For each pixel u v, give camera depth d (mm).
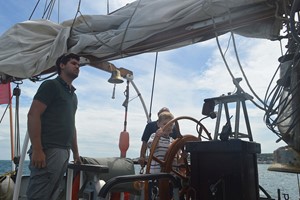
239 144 1872
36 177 2404
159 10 2668
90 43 3020
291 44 2148
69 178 2309
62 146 2535
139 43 2820
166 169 2402
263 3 2291
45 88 2496
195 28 2543
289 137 2027
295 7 1859
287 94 2078
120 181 1641
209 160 2020
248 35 2617
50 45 3328
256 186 2047
